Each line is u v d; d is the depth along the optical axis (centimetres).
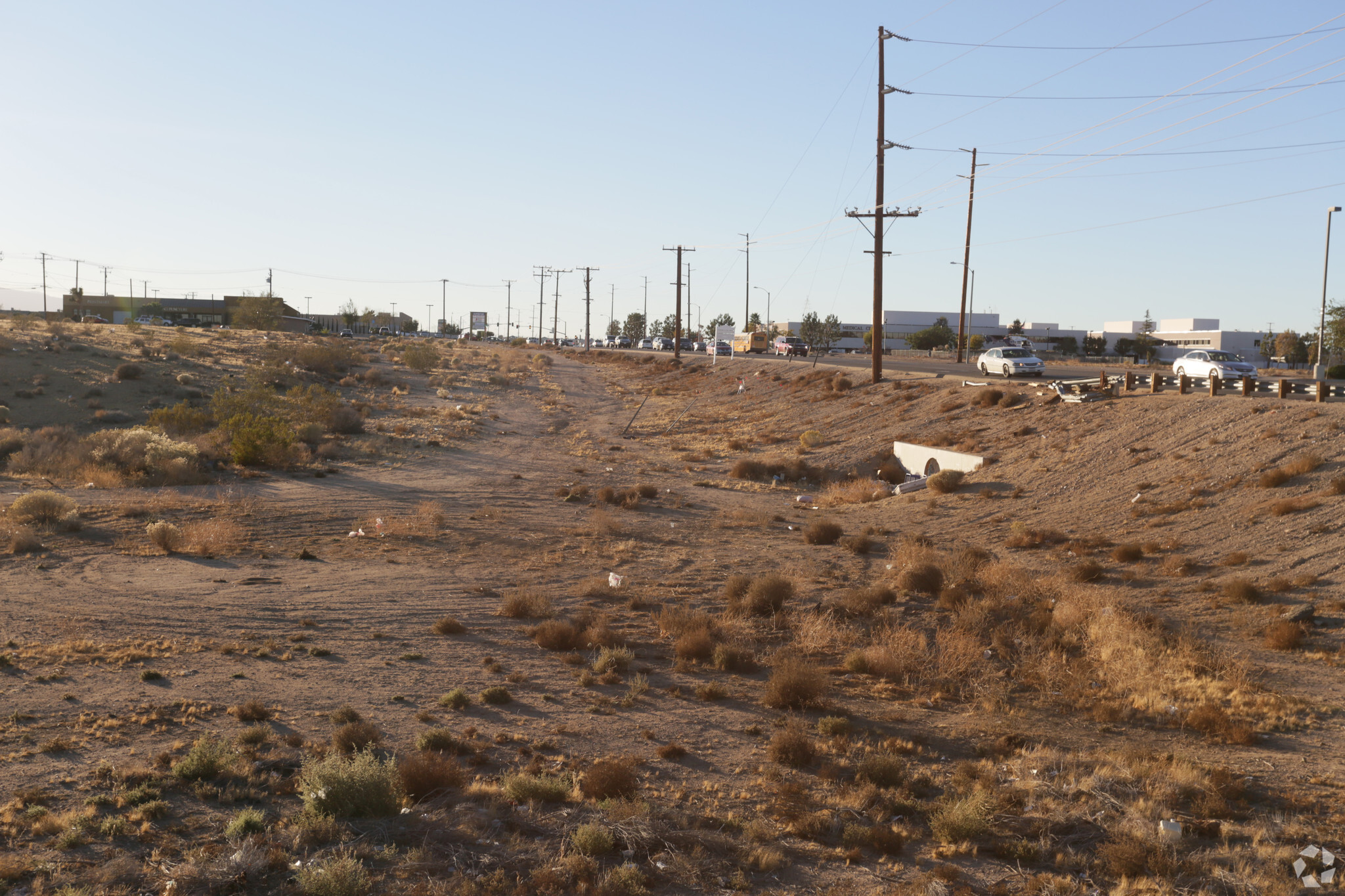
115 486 3538
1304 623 1773
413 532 2939
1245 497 2667
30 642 1562
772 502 3959
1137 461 3284
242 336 9625
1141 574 2300
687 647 1689
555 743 1179
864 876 841
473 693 1409
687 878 806
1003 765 1152
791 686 1415
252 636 1688
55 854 782
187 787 957
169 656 1516
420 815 905
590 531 3095
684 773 1105
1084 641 1794
